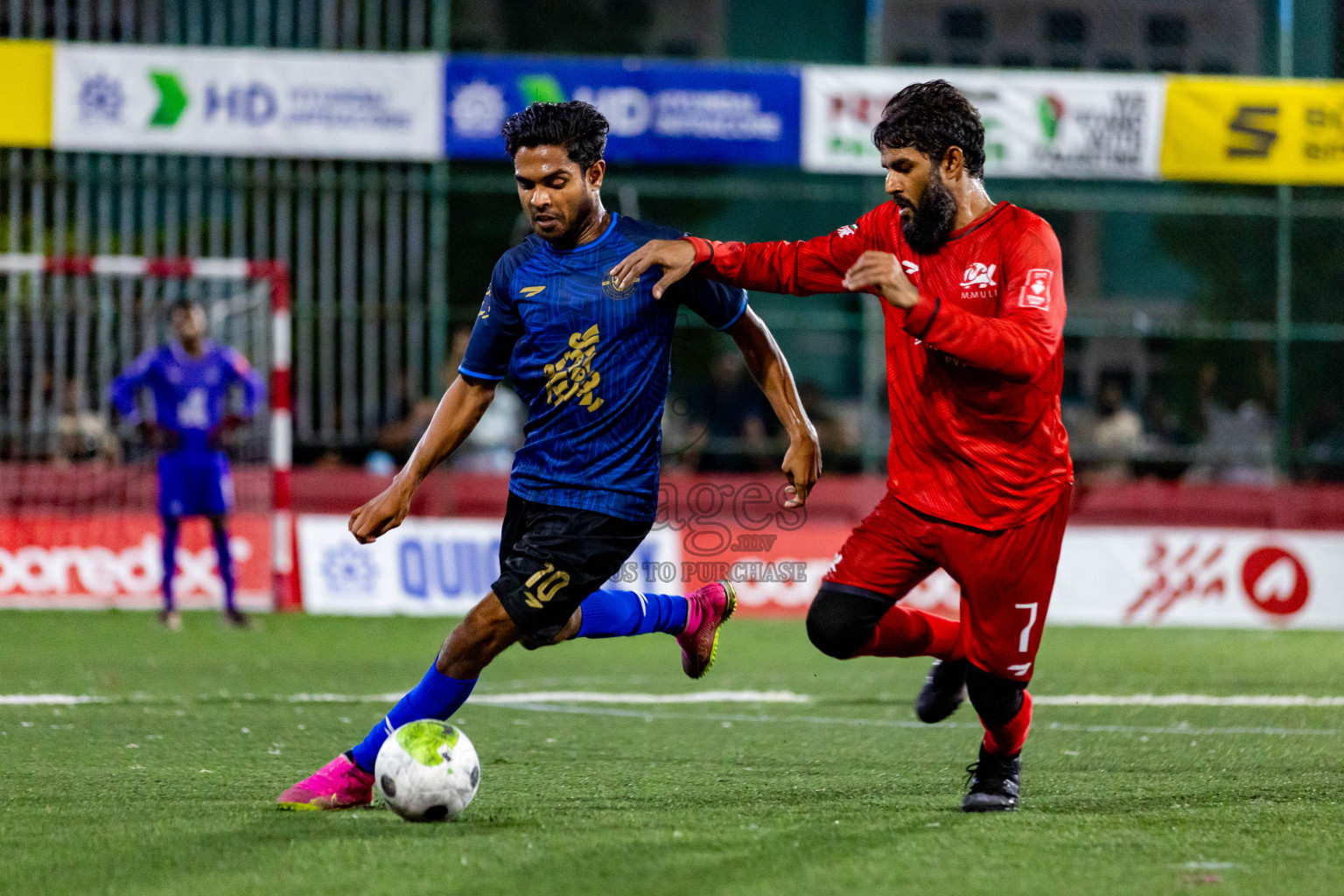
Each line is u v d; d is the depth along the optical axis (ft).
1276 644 112.68
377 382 132.36
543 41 180.55
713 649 53.16
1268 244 158.71
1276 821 44.60
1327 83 128.67
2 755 57.26
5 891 35.63
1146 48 183.01
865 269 40.01
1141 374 157.69
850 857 38.96
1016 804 46.91
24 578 121.29
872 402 138.41
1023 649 45.29
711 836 41.55
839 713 71.92
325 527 125.08
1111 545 130.11
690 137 125.39
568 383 44.96
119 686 79.92
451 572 125.70
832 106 126.21
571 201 44.45
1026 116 127.34
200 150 123.03
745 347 48.37
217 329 128.47
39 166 125.90
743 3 186.80
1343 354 150.82
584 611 48.60
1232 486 138.72
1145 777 53.62
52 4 129.80
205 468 109.60
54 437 126.21
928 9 185.98
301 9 135.13
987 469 43.91
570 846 40.04
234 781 51.42
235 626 112.88
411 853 39.14
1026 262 42.91
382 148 124.26
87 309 127.95
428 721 44.52
